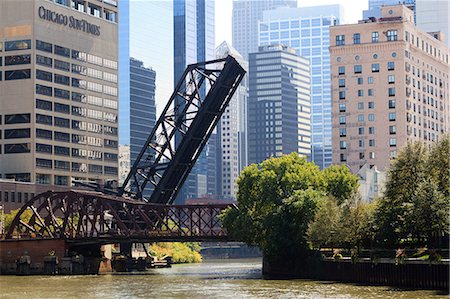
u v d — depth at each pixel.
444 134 118.94
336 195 146.88
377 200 129.50
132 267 196.12
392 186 117.19
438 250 101.75
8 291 120.88
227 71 149.00
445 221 105.06
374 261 111.31
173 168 160.50
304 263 137.38
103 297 108.00
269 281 127.88
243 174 150.38
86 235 170.62
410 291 97.62
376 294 96.69
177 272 173.12
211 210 162.50
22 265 169.12
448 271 96.00
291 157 150.38
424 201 105.75
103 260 175.62
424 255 104.12
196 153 161.00
